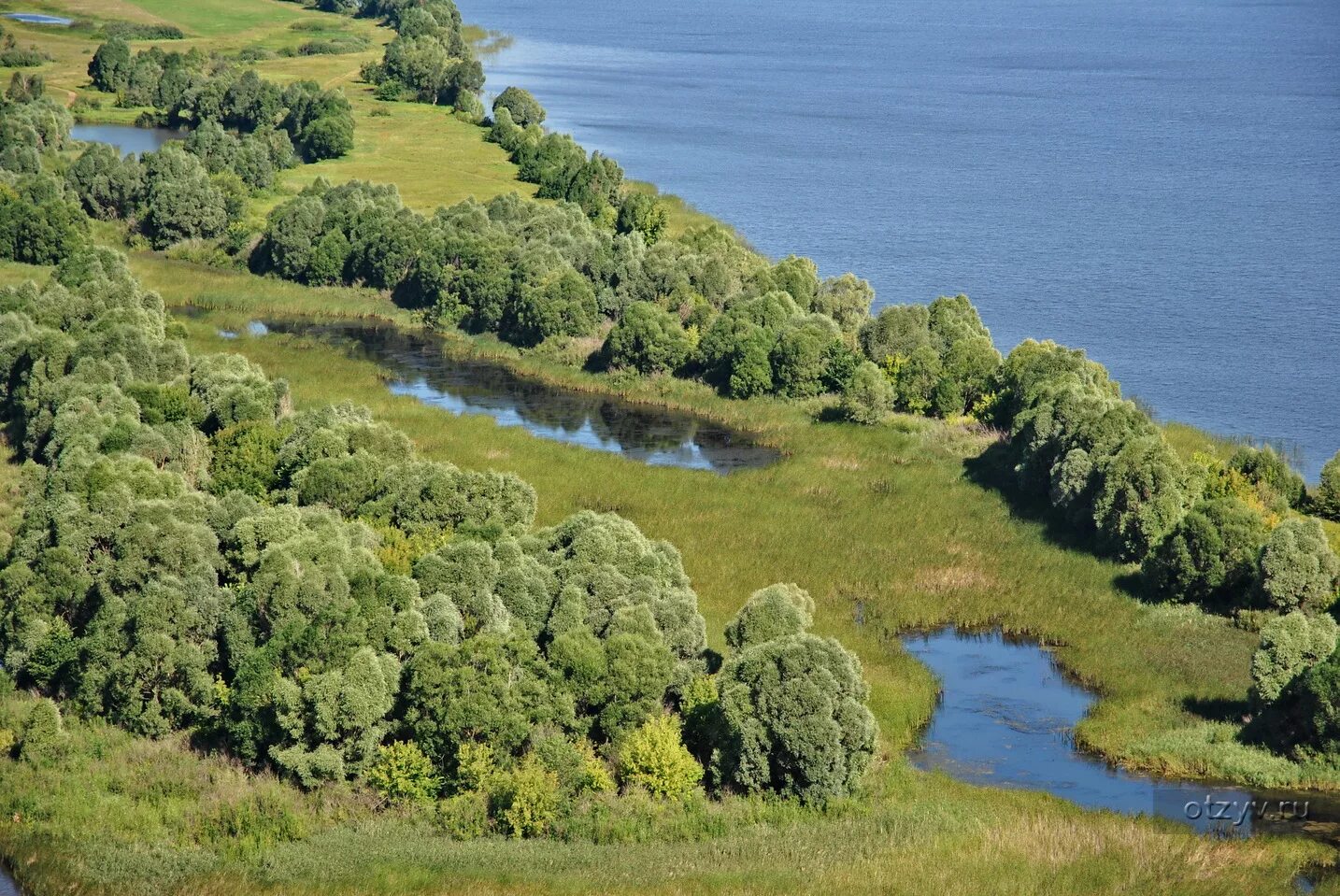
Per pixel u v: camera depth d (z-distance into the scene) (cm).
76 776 6294
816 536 9306
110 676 6725
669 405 12300
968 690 7512
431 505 8131
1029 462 9800
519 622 6906
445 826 6072
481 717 6247
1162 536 8525
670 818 6094
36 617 7112
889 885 5509
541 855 5800
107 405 9619
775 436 11394
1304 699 6669
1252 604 8106
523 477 10206
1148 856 5741
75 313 12044
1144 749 6762
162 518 7412
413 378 13012
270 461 8981
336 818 6122
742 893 5472
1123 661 7662
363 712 6256
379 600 6775
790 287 13662
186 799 6178
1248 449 9631
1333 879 5625
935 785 6506
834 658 6331
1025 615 8288
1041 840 5891
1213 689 7319
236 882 5528
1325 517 9100
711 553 9012
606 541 7362
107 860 5672
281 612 6750
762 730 6262
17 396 10719
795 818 6144
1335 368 13600
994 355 11650
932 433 11181
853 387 11494
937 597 8494
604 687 6538
